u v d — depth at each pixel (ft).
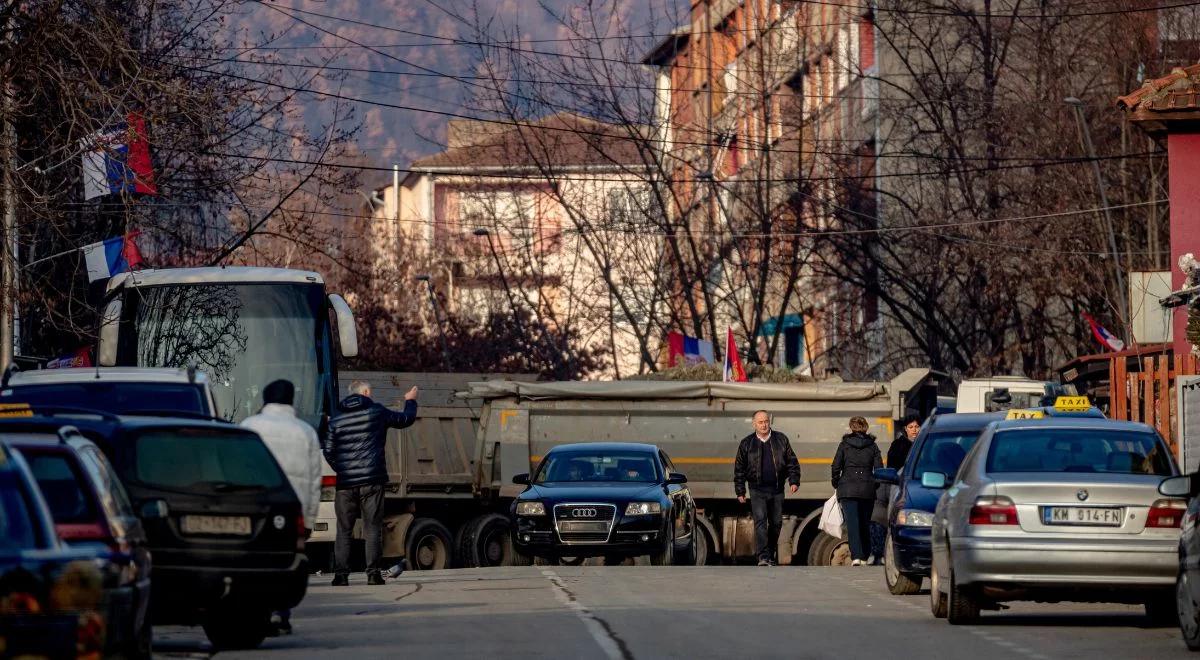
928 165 437.17
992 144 415.03
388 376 311.68
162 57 229.86
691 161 517.55
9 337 212.43
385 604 145.69
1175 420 223.51
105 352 208.74
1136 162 395.14
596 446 231.91
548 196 495.00
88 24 196.85
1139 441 127.54
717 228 499.92
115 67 197.06
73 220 238.27
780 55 476.54
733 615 133.59
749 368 296.10
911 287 440.86
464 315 601.21
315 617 133.39
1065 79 408.67
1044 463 125.90
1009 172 412.36
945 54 445.37
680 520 226.99
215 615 111.65
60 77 189.37
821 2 483.92
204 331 214.28
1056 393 291.38
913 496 157.38
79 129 197.36
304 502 128.06
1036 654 105.29
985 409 290.35
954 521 125.70
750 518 260.83
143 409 142.00
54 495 83.46
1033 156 403.95
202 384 145.28
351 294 599.98
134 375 143.95
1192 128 272.51
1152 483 120.67
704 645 110.01
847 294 458.50
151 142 197.26
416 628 123.03
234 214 284.00
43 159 207.10
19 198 195.00
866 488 217.15
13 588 74.69
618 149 536.01
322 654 105.40
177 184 247.29
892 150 458.50
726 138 481.05
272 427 127.24
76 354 246.68
